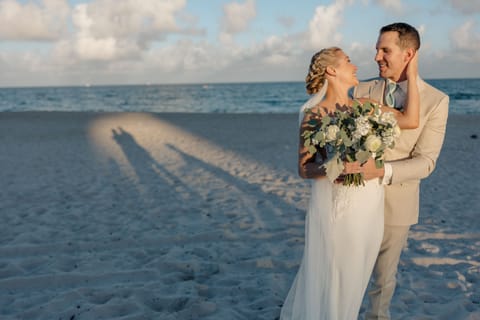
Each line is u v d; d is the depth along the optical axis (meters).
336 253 2.12
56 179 7.72
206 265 3.91
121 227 5.00
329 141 1.94
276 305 3.17
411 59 2.03
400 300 3.20
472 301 3.19
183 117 21.61
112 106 49.69
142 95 86.38
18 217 5.41
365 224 2.08
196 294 3.36
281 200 6.09
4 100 68.44
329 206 2.11
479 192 6.36
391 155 2.15
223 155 10.20
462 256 4.03
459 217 5.22
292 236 4.63
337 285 2.16
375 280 2.41
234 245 4.39
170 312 3.11
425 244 4.33
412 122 2.01
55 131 15.65
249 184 7.13
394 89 2.15
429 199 6.07
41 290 3.50
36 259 4.05
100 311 3.09
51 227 5.03
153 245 4.47
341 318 2.17
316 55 2.14
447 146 10.93
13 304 3.25
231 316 3.00
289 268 3.85
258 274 3.73
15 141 13.12
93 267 3.88
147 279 3.67
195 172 8.24
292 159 9.49
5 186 7.19
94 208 5.81
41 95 93.25
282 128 16.02
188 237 4.62
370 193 2.07
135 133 14.91
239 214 5.45
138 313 3.03
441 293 3.34
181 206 5.84
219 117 21.42
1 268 3.89
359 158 1.89
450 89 67.44
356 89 2.38
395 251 2.29
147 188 6.93
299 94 72.38
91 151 11.05
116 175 8.02
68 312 3.09
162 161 9.51
